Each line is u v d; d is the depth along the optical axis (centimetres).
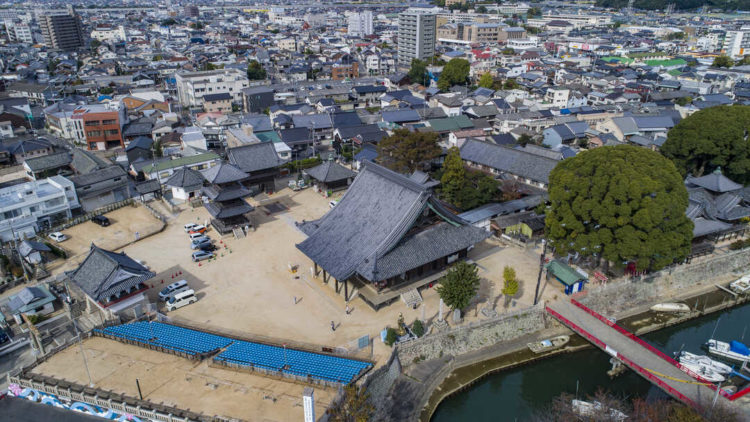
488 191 7825
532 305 5600
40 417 4019
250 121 12488
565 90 15312
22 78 19600
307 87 18200
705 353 5472
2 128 13000
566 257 6606
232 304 5588
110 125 12200
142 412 3850
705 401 4212
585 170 6016
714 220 6906
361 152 10375
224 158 10694
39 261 6569
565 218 5909
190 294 5578
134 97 15125
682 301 6291
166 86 19088
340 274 5159
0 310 5706
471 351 5278
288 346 4816
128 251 6906
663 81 17662
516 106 14750
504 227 7131
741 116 8344
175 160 9875
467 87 18775
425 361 5059
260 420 3747
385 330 5022
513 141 11462
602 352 5322
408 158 8719
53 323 5453
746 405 4291
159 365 4478
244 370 4388
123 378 4284
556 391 4903
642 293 6269
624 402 4688
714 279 6769
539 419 4569
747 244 6956
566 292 5853
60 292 5978
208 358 4578
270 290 5875
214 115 13438
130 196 9062
